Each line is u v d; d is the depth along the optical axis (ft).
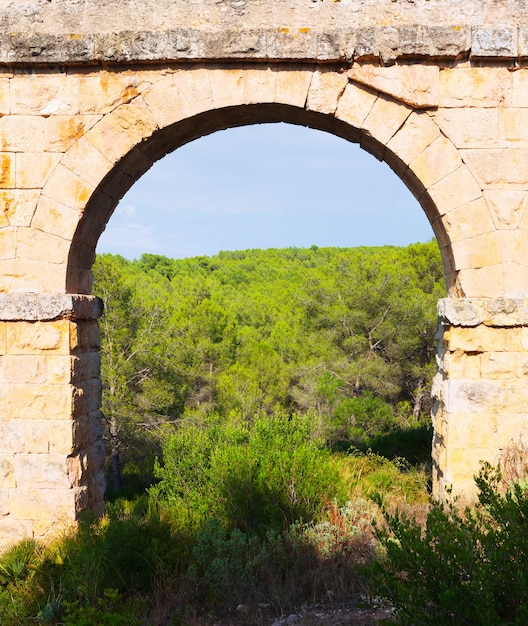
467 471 22.63
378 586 12.91
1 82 23.09
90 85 23.02
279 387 83.20
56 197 23.07
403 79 22.53
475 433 22.68
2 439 22.77
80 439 23.43
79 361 23.56
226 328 84.48
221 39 22.15
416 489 28.37
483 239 22.76
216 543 19.57
